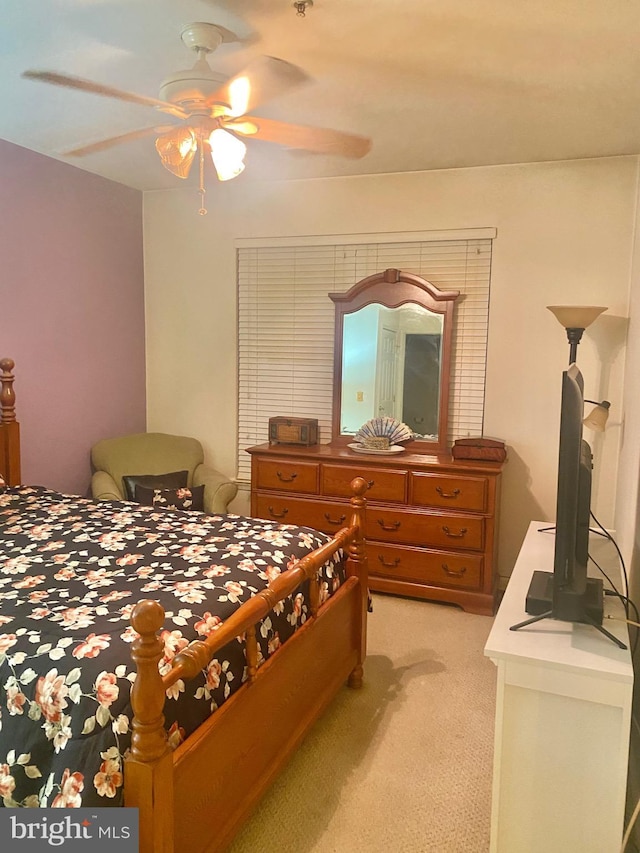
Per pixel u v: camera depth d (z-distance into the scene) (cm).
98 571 214
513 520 384
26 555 230
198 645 154
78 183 387
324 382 424
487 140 320
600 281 353
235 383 444
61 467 391
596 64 230
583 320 289
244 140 322
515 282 370
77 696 145
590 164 349
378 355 400
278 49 222
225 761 173
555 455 372
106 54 230
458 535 355
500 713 167
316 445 414
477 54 224
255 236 425
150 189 440
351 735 245
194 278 444
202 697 167
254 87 254
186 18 201
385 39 213
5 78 253
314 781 219
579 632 175
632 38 210
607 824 162
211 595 194
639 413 259
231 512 456
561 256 360
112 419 430
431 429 393
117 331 430
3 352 347
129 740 142
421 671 293
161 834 140
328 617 244
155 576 209
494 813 171
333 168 378
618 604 200
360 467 374
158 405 458
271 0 189
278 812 204
